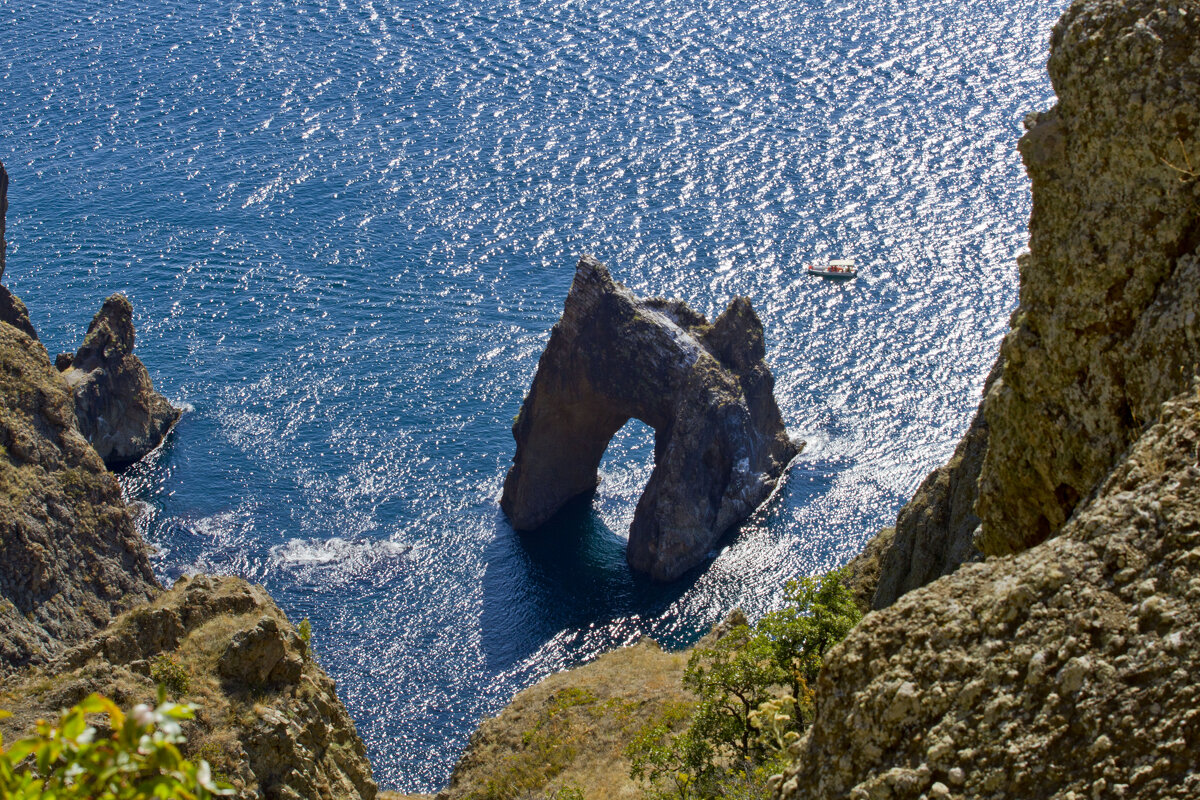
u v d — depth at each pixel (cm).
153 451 11494
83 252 14938
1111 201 1873
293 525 10544
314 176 16912
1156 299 1789
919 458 11194
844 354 12712
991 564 1492
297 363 12800
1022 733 1291
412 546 10356
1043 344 1973
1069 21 1995
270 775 3928
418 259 14838
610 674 6944
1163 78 1809
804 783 1494
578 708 6531
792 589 4347
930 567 4203
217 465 11300
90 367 11250
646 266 14588
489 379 12550
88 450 9300
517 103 19162
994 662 1360
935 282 13888
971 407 11819
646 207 15900
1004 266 14112
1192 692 1205
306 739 4216
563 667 9056
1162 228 1800
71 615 8375
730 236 15138
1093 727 1242
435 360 12875
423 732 8450
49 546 8469
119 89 19812
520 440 10781
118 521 9238
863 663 1473
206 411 12050
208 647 4231
